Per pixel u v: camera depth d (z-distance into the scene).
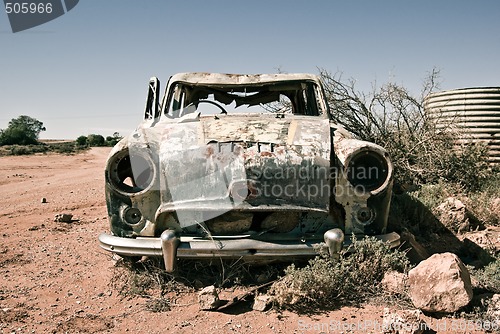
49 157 31.48
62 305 3.72
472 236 5.38
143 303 3.69
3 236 6.25
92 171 18.38
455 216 5.78
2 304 3.75
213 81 5.27
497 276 3.82
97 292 3.99
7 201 10.01
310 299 3.48
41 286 4.17
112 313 3.54
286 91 5.57
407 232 4.71
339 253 3.66
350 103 8.09
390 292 3.57
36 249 5.50
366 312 3.36
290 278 3.54
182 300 3.71
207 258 3.79
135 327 3.27
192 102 5.53
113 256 4.76
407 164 7.74
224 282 3.84
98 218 7.59
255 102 5.77
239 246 3.66
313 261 3.64
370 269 3.71
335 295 3.57
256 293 3.58
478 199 6.66
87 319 3.42
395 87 8.20
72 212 8.27
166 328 3.24
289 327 3.19
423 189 7.15
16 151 35.34
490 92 9.12
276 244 3.68
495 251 4.92
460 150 7.99
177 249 3.67
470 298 3.22
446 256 3.37
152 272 4.05
